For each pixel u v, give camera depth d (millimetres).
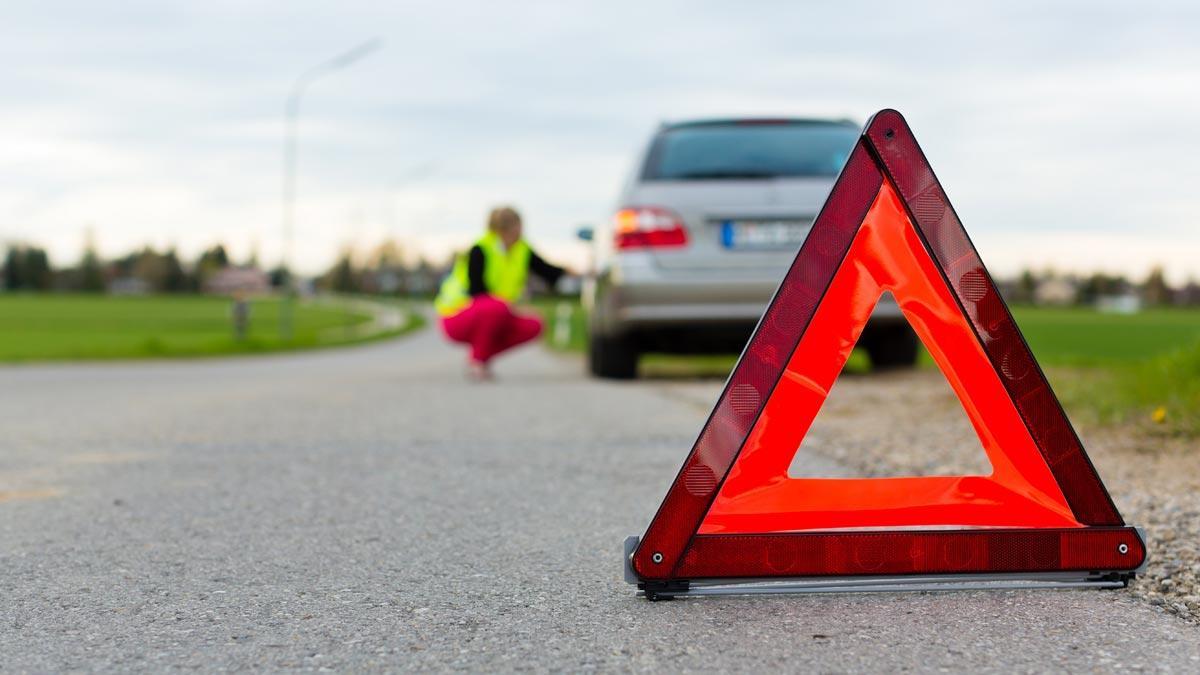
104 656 2422
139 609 2787
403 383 10500
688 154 8359
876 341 9305
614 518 3871
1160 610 2689
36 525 3855
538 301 102312
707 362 13414
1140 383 6672
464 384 10148
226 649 2463
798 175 8195
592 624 2617
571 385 9375
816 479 2801
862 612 2689
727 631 2551
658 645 2453
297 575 3119
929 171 2811
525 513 3971
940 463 4863
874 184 2799
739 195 8086
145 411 8031
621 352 9547
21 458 5520
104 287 175750
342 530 3713
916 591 2871
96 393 10258
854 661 2338
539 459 5211
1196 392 6227
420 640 2512
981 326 2805
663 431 6164
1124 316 79000
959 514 2830
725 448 2742
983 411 2820
